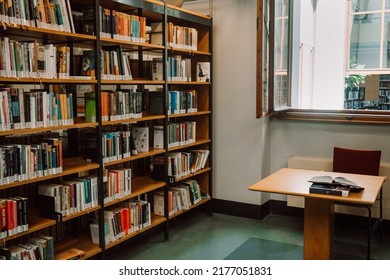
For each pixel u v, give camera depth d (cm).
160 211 422
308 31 786
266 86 440
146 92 425
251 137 481
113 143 352
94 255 352
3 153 264
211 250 391
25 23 268
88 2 341
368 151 410
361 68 907
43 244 296
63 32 295
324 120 458
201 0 494
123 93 357
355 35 906
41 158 289
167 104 411
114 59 347
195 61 491
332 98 842
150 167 449
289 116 477
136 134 396
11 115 267
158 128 414
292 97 529
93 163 336
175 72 423
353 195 292
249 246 401
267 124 487
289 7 477
